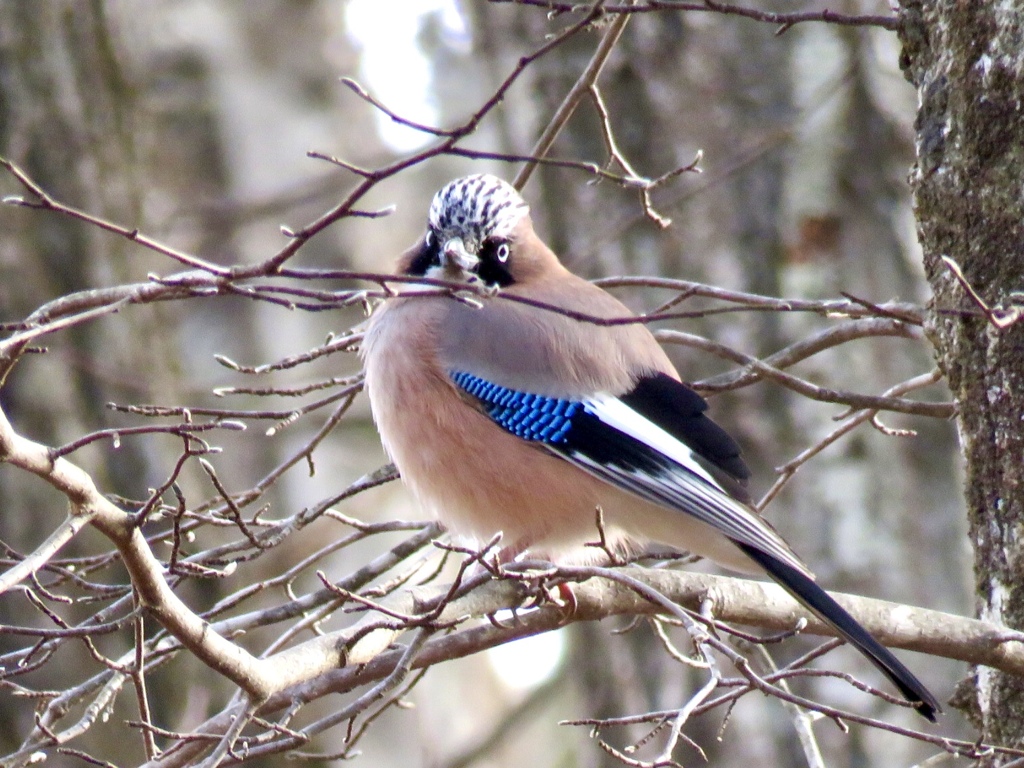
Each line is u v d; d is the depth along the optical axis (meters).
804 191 11.33
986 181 6.42
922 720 10.88
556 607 7.06
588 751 11.82
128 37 15.11
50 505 12.08
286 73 19.69
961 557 11.14
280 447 17.39
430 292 6.14
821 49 11.52
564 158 11.80
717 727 10.99
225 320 18.25
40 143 13.22
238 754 6.25
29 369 12.54
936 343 6.71
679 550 9.08
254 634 15.04
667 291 11.35
